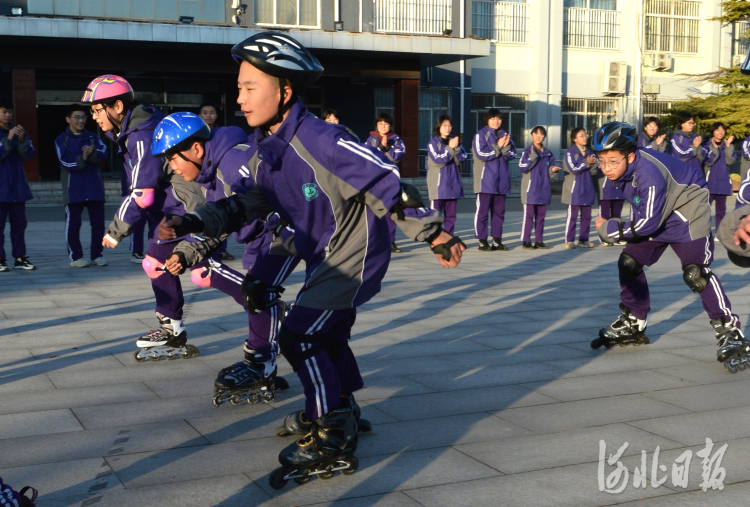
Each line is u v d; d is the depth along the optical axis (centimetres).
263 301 358
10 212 845
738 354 445
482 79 2656
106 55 1997
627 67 2847
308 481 292
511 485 288
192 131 359
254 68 281
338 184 277
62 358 471
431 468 304
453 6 2466
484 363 466
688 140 1162
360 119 2488
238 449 325
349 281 287
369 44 2119
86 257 964
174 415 369
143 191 438
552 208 1859
